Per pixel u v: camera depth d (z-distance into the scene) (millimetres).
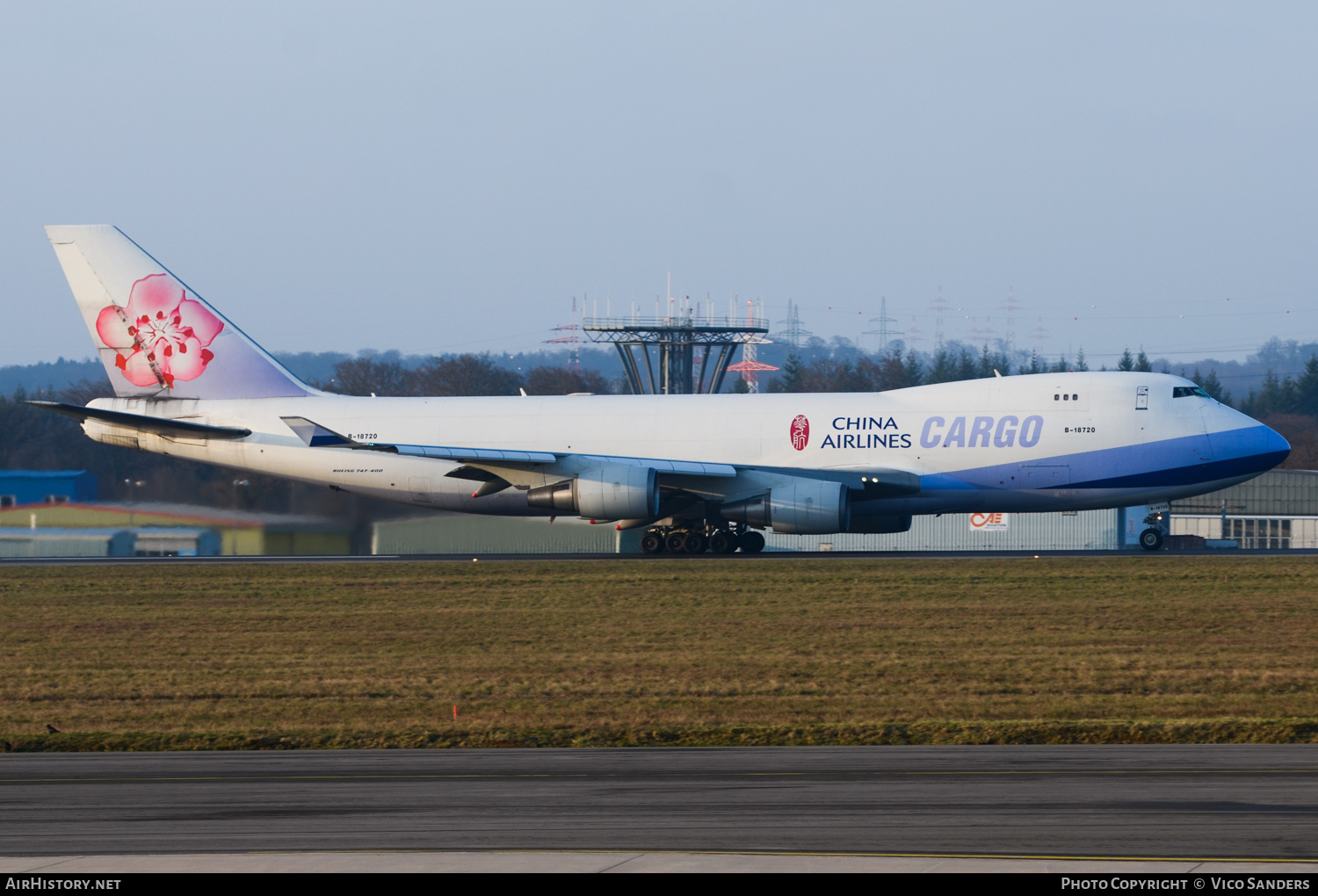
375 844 41438
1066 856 39031
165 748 66125
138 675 92812
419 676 89500
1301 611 109750
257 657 99125
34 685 89312
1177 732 63188
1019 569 140000
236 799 48812
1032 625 104875
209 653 101625
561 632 107188
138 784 52344
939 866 38188
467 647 101000
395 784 51250
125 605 129000
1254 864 38094
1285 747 57875
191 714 78188
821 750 58469
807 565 148750
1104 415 155500
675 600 123125
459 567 153000
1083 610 112188
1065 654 92125
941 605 116312
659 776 52156
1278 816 43688
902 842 40875
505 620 114062
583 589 131750
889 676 85625
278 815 45875
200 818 45656
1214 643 95750
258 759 58656
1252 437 154500
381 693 83625
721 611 116125
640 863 38812
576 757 57500
